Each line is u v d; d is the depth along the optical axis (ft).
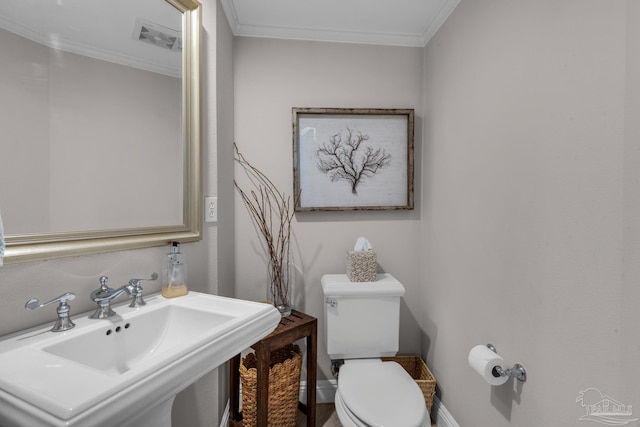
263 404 4.33
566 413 2.85
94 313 3.11
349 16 5.48
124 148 3.62
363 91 6.06
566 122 2.85
